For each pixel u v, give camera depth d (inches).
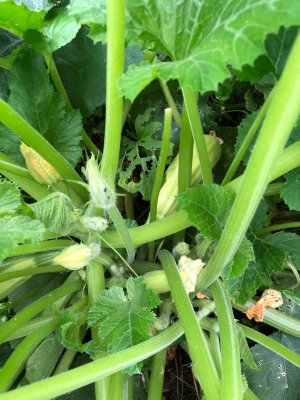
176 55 13.9
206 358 13.9
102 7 14.8
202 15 13.0
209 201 14.8
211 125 21.5
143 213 22.6
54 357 18.1
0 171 16.6
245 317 21.9
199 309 17.4
